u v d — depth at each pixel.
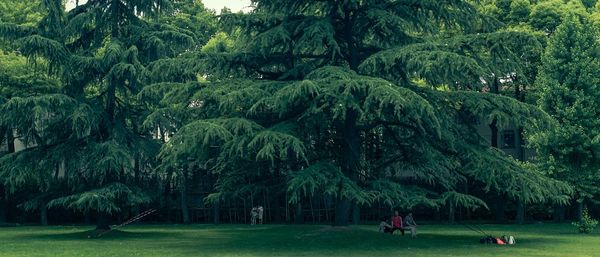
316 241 23.02
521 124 23.17
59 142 31.69
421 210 45.66
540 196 21.95
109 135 31.23
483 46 22.58
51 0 30.53
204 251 21.77
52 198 32.19
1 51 39.41
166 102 23.91
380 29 25.38
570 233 31.14
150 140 32.44
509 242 23.91
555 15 42.84
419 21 25.25
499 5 44.97
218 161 23.80
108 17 32.47
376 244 22.34
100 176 30.64
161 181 37.38
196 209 45.31
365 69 22.77
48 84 38.81
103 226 31.81
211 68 24.38
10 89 38.69
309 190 21.31
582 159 36.44
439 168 24.25
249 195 25.97
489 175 22.50
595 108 36.19
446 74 20.91
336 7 25.11
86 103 30.77
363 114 20.09
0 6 44.50
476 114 23.19
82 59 30.67
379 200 22.62
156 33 31.50
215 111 23.88
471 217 45.66
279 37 23.64
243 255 20.14
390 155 25.61
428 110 19.98
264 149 19.66
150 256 20.39
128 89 33.44
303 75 24.03
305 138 23.48
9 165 30.58
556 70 36.72
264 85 22.41
